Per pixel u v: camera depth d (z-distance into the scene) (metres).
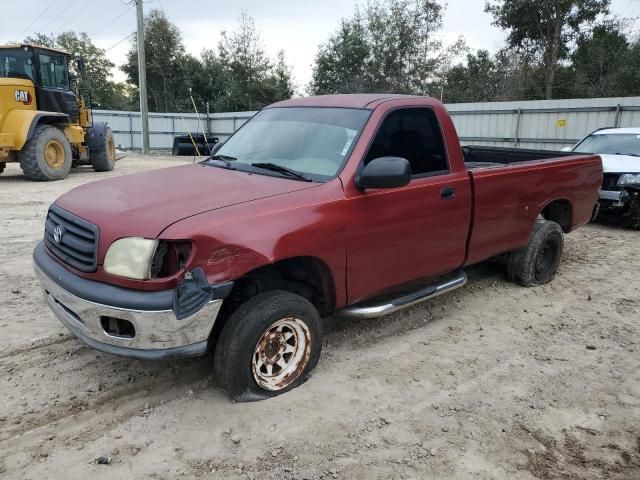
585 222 6.54
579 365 4.23
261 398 3.56
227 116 33.34
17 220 9.00
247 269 3.22
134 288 3.05
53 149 14.47
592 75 35.94
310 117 4.43
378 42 40.97
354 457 3.06
